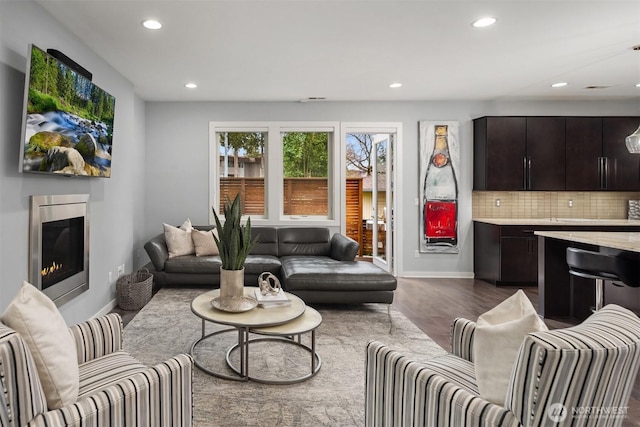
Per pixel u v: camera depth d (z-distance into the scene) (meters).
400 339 2.98
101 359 1.61
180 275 4.21
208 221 5.20
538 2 2.50
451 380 1.44
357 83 4.33
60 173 2.49
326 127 5.23
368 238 6.96
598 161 5.00
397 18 2.70
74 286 2.85
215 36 2.98
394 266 5.35
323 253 4.84
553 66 3.77
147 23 2.74
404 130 5.25
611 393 1.04
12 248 2.18
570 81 4.30
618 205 5.35
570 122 4.99
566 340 0.98
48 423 1.05
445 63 3.66
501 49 3.30
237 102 5.18
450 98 5.09
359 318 3.48
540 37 3.05
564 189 5.00
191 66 3.69
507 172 4.96
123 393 1.21
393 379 1.46
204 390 2.16
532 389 0.97
